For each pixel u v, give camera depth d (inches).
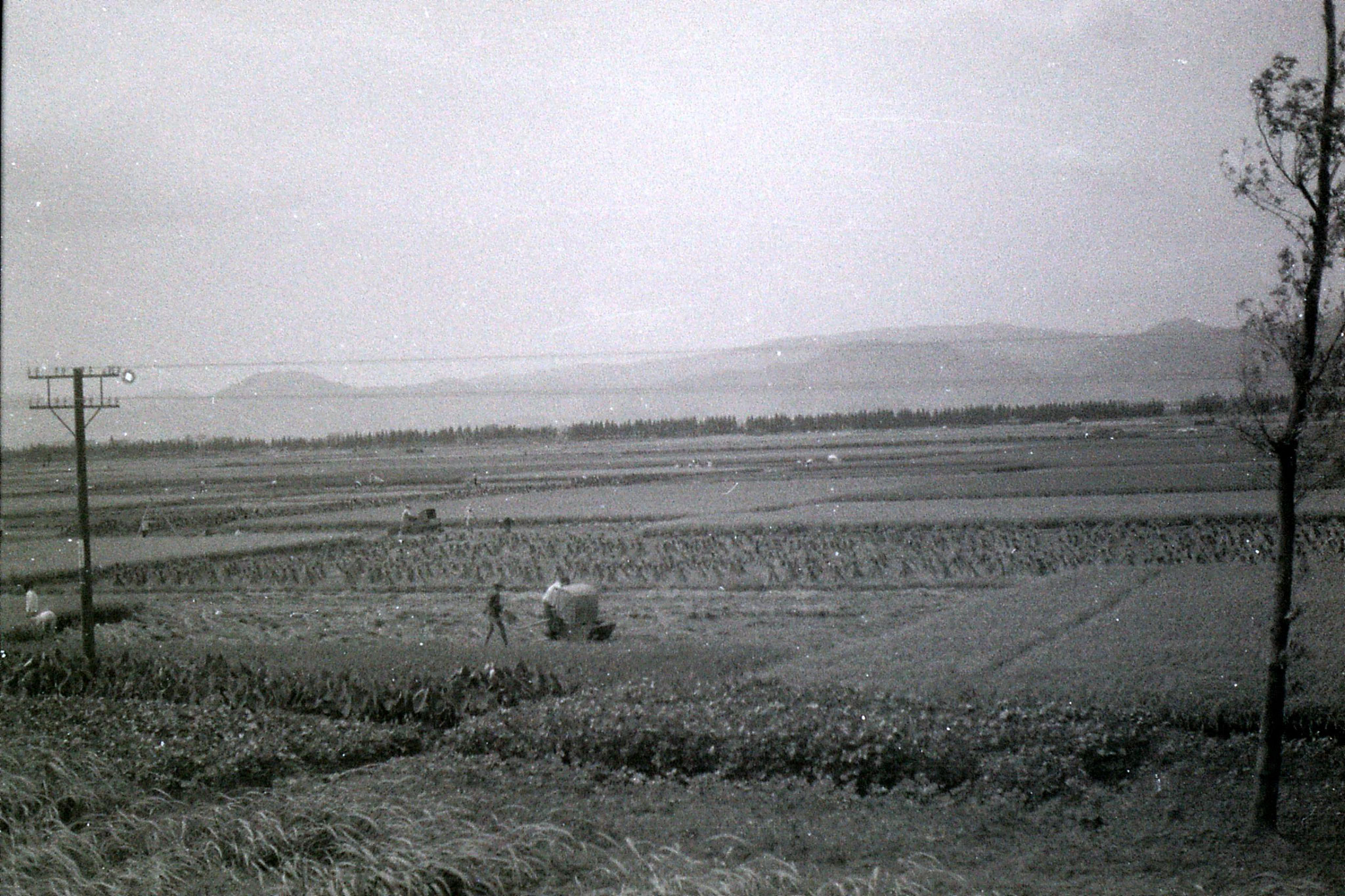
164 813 764.0
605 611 1956.2
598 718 947.3
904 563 2212.1
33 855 622.2
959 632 1432.1
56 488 5925.2
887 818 741.3
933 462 5054.1
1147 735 893.2
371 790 771.4
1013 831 718.5
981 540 2495.1
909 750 830.5
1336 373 664.4
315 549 3097.9
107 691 1244.5
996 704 965.8
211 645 1521.9
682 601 2028.8
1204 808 752.3
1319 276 669.3
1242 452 4690.0
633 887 587.8
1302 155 661.3
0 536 3467.0
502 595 2266.2
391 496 4626.0
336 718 1117.1
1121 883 619.8
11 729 955.3
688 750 872.3
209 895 591.2
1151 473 3833.7
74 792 762.8
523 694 1130.7
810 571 2219.5
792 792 799.1
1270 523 2420.0
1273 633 708.0
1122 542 2308.1
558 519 3400.6
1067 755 832.3
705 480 4776.1
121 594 2445.9
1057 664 1171.9
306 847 650.8
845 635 1578.5
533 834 677.9
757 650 1370.6
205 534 3528.5
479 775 866.1
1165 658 1160.8
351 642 1702.8
